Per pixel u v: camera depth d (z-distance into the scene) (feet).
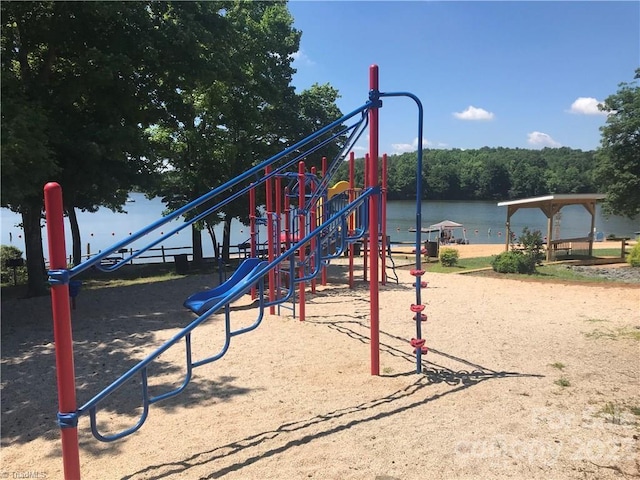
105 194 37.27
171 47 35.76
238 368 17.58
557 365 17.29
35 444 12.34
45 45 34.76
